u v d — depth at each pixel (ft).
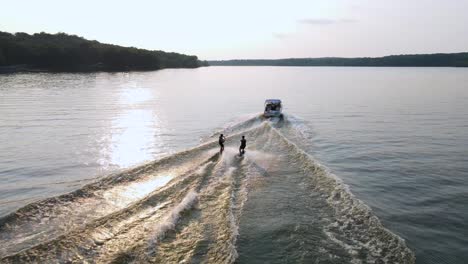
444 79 458.09
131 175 65.77
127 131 119.34
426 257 43.93
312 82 435.53
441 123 138.00
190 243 42.32
